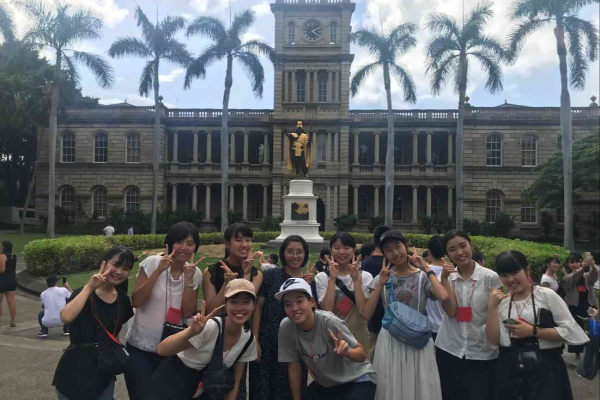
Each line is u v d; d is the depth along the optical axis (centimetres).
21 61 3117
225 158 3334
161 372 436
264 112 5034
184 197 5269
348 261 556
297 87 4875
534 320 464
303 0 4834
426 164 4894
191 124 5056
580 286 907
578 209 4697
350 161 5128
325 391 455
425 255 939
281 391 502
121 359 460
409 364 470
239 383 462
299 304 434
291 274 537
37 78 4412
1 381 716
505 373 465
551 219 4638
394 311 481
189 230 500
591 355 643
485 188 4869
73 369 453
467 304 503
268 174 4934
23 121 4250
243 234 528
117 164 4956
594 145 3538
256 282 514
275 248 2628
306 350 448
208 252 2617
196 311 511
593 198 4659
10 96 4175
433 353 482
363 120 4941
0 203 5184
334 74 4822
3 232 4328
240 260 534
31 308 1370
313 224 2641
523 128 4872
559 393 453
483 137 4897
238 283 431
